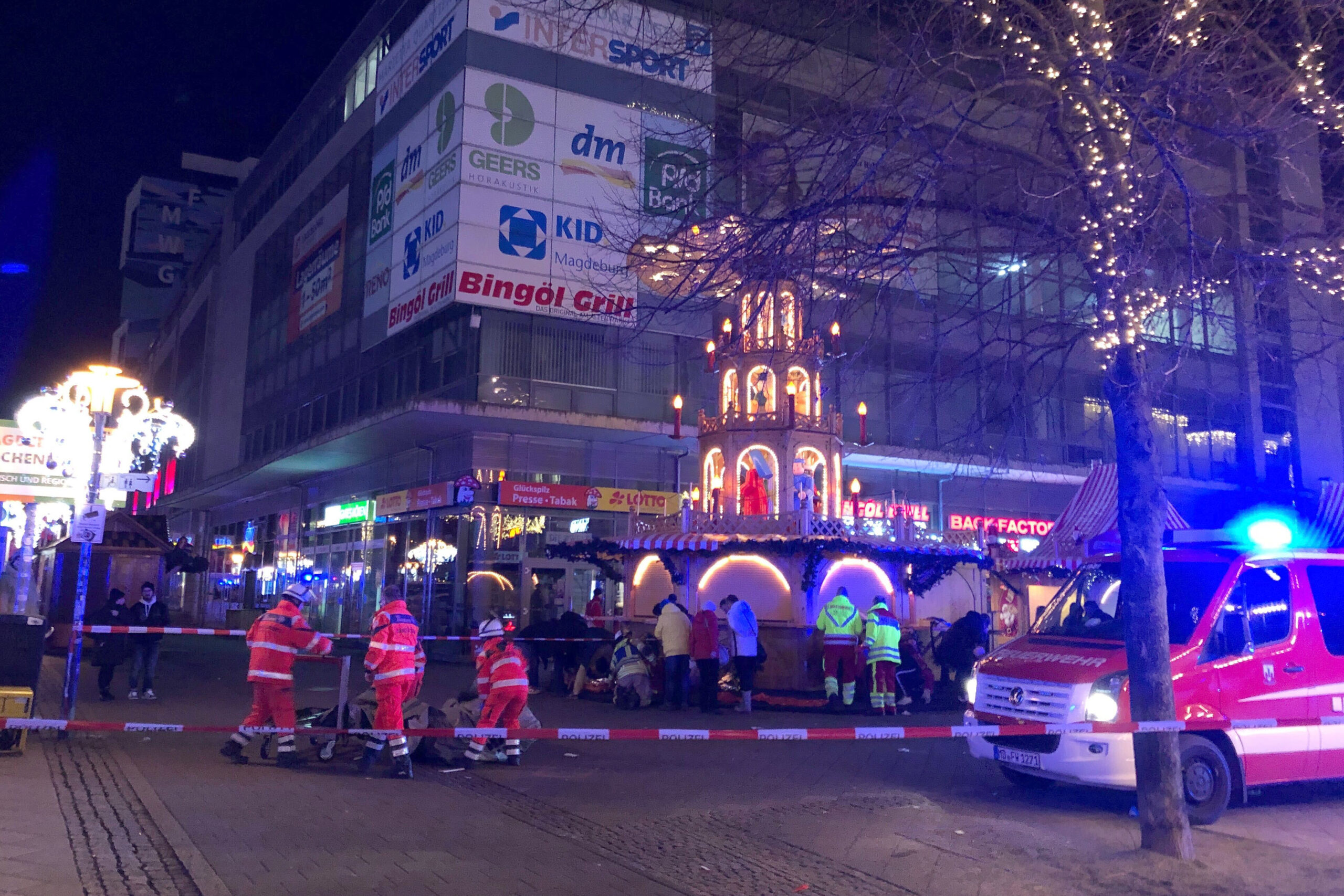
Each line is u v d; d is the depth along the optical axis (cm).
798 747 1098
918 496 2750
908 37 720
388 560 2638
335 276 3055
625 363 2375
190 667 1973
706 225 731
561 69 2330
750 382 1644
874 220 711
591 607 1842
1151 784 659
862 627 1455
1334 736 823
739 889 566
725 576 1598
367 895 527
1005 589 2017
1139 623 670
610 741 1125
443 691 1614
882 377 2534
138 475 1104
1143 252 670
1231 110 719
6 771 811
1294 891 582
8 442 2202
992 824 734
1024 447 2730
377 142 2744
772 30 762
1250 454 2673
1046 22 683
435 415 2109
